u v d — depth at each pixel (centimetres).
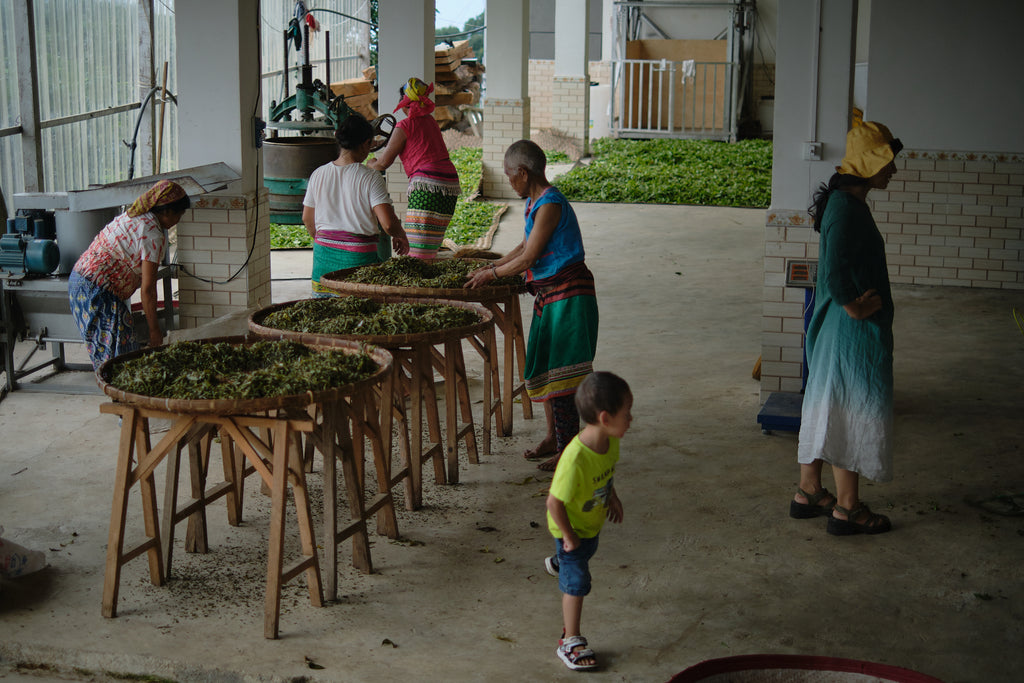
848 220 489
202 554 490
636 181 1711
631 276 1105
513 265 562
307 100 1134
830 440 504
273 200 1105
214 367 438
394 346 502
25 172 961
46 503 540
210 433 493
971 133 1013
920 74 1011
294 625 425
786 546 501
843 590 459
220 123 739
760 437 647
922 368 786
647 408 700
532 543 504
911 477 584
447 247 1220
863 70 1959
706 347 847
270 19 1566
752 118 2300
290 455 437
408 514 538
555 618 434
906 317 934
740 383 755
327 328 505
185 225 753
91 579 462
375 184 654
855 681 355
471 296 573
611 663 401
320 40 1764
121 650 404
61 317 720
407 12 1054
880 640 418
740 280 1089
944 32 998
